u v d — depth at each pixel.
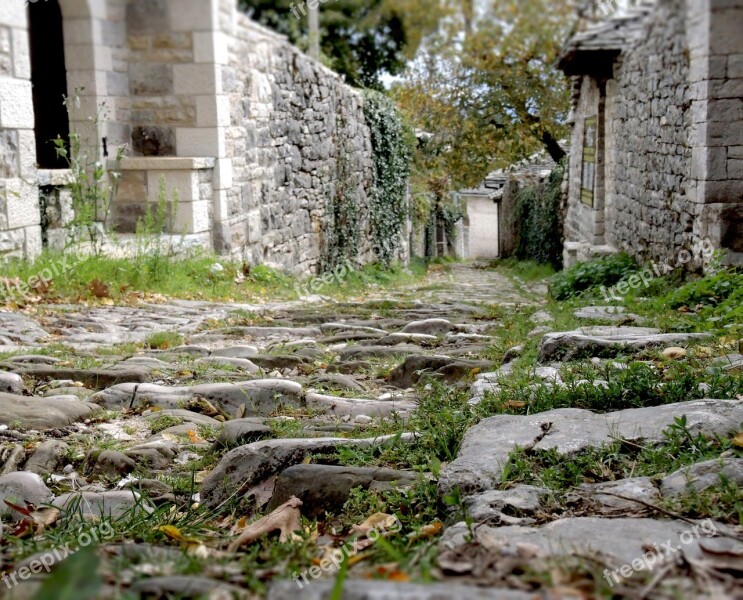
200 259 8.94
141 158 8.48
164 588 1.28
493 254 34.09
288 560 1.65
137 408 3.83
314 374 4.79
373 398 4.20
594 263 10.20
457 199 28.52
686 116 7.75
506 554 1.44
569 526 1.80
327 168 13.47
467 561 1.42
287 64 11.17
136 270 8.04
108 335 5.80
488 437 2.66
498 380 3.81
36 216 7.49
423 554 1.54
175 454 3.24
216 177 9.12
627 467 2.38
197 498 2.76
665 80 8.48
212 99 8.40
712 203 7.03
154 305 7.37
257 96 10.13
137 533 2.17
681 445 2.46
